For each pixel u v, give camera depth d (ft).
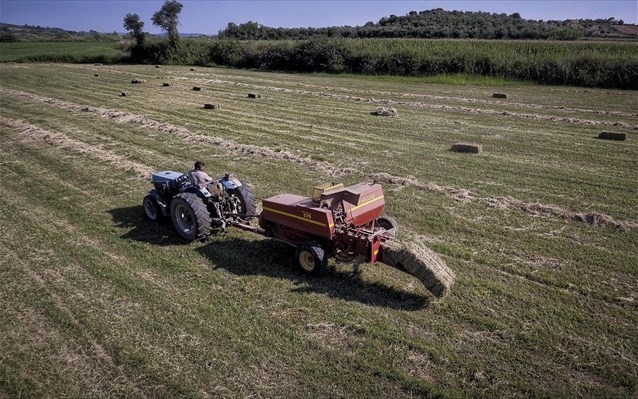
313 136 50.57
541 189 34.73
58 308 20.65
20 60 150.71
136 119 58.54
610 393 15.78
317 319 19.74
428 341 18.33
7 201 33.22
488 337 18.57
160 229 28.84
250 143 47.60
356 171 38.73
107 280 22.90
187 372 16.87
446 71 107.65
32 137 50.67
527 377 16.51
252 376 16.65
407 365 17.15
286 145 46.91
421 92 85.20
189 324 19.47
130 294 21.66
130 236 27.86
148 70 129.90
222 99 76.13
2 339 18.72
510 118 60.23
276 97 78.69
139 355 17.67
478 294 21.36
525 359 17.34
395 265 21.36
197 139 48.96
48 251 25.89
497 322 19.35
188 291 21.90
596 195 33.40
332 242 22.72
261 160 42.14
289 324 19.44
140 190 35.35
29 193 34.78
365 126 55.42
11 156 43.91
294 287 22.16
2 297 21.53
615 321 19.47
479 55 104.42
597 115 62.75
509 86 94.79
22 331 19.19
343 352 17.81
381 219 25.27
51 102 71.87
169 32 155.12
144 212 30.96
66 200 33.37
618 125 55.93
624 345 18.02
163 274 23.45
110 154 43.88
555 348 17.85
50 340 18.66
